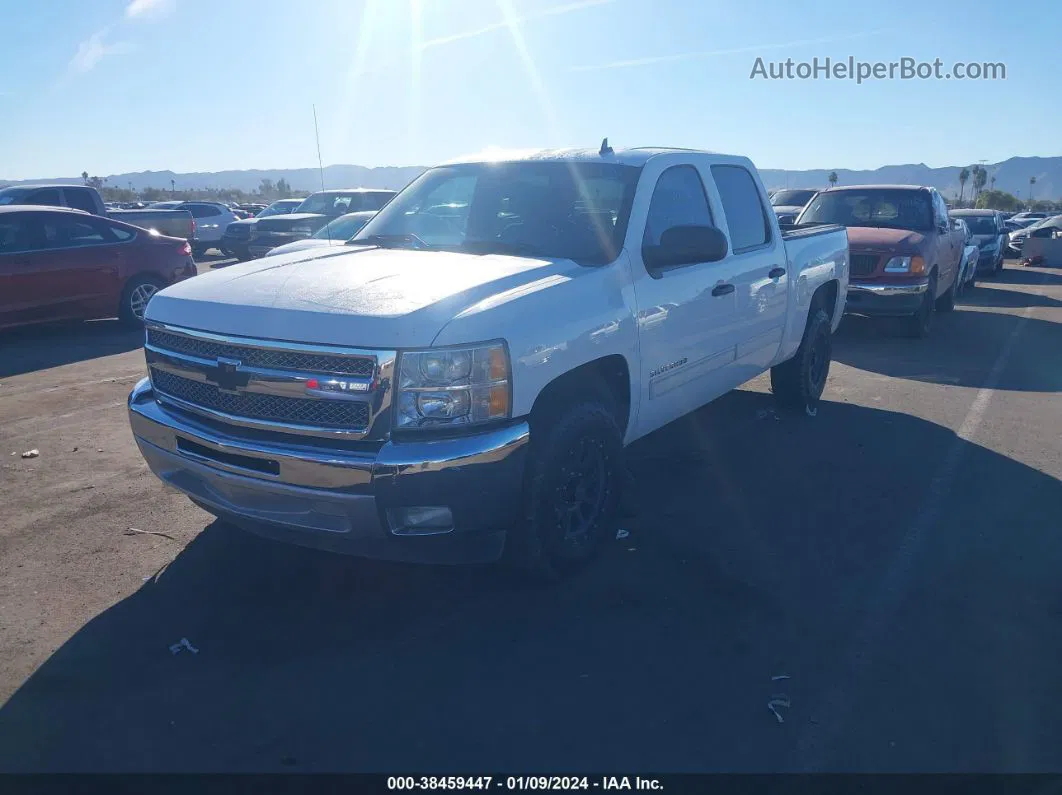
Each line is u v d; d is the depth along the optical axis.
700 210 5.24
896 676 3.43
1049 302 15.63
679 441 6.45
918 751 2.99
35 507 5.04
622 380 4.44
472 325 3.52
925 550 4.57
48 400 7.50
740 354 5.68
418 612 3.91
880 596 4.07
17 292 10.15
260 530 3.93
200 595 4.04
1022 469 5.87
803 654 3.58
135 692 3.29
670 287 4.68
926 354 10.17
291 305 3.65
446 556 3.72
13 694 3.26
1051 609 3.96
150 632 3.71
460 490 3.46
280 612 3.90
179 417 3.93
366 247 4.86
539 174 4.99
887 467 5.89
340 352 3.44
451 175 5.29
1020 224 35.28
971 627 3.80
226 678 3.39
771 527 4.86
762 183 6.15
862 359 9.86
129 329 11.48
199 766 2.89
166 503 5.13
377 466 3.37
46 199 15.38
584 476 4.14
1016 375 8.95
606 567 4.34
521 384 3.62
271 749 2.98
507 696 3.29
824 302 7.39
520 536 3.84
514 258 4.35
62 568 4.28
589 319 4.02
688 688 3.34
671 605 3.97
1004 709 3.23
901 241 10.76
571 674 3.43
